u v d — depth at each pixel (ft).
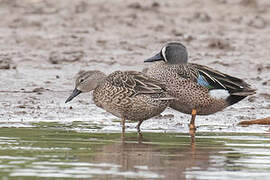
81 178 31.24
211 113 47.85
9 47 77.10
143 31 89.15
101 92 45.52
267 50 79.05
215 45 80.18
